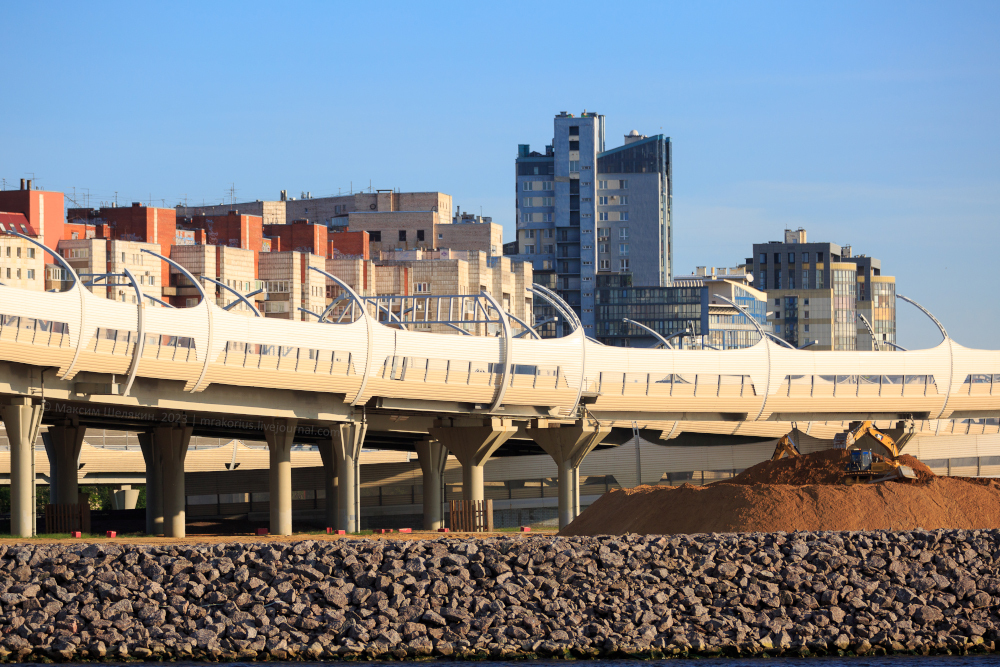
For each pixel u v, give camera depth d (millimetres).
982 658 126125
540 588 133625
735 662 123938
